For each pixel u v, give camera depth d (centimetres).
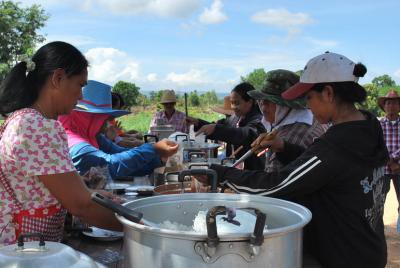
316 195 169
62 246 107
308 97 179
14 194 153
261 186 172
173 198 158
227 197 161
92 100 273
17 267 96
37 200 155
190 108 3472
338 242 165
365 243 165
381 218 181
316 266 169
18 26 2970
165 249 110
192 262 107
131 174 269
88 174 235
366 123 167
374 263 166
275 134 227
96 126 277
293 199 171
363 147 162
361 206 164
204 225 125
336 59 173
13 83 158
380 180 175
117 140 447
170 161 354
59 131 153
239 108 454
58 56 159
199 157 383
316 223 168
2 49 2930
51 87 161
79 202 152
